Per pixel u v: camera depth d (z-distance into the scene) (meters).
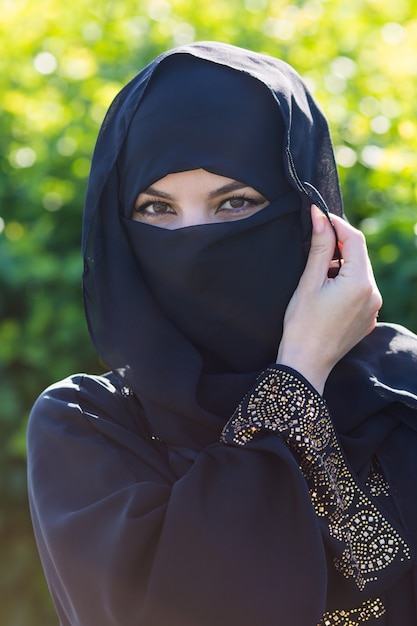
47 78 6.21
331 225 3.16
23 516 5.82
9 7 6.59
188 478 2.91
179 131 3.12
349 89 6.27
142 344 3.19
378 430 3.12
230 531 2.84
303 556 2.82
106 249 3.28
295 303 3.15
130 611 2.85
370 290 3.14
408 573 3.01
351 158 5.60
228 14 6.79
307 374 3.07
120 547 2.88
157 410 3.16
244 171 3.12
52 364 5.59
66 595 3.04
